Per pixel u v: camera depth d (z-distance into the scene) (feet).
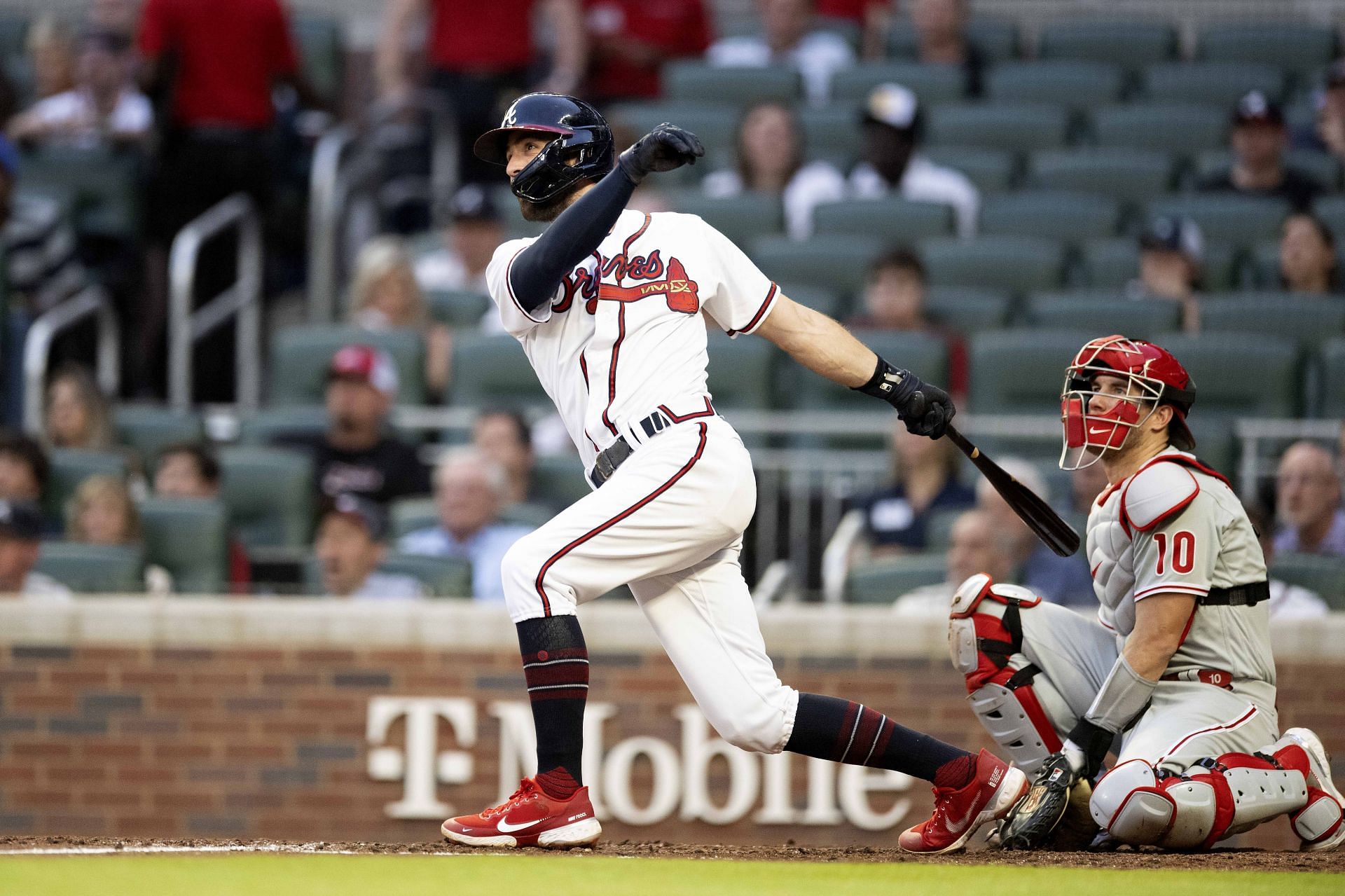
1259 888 41.19
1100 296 108.99
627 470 45.57
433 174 135.23
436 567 86.79
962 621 53.01
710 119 132.67
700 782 83.66
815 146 133.28
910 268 105.70
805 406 102.53
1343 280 117.60
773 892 39.45
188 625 85.30
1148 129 134.82
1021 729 52.70
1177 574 49.44
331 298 128.16
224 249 126.31
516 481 92.89
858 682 84.02
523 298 45.44
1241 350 100.07
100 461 95.50
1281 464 91.66
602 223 44.34
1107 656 52.39
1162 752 49.96
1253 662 51.16
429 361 107.24
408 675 84.99
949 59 143.84
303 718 85.05
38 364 111.04
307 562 89.92
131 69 130.41
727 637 47.26
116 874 40.65
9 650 85.20
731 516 45.73
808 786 83.05
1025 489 50.14
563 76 135.54
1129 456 51.72
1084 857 47.65
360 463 96.99
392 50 137.28
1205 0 158.51
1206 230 120.57
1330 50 147.02
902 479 90.94
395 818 84.64
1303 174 124.77
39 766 85.15
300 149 139.95
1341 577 83.10
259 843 49.90
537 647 45.68
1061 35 149.79
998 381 99.91
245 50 124.16
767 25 148.46
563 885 39.88
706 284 46.73
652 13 144.46
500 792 84.53
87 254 126.52
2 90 129.39
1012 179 129.08
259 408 123.54
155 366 124.26
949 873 43.39
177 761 85.10
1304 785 50.01
